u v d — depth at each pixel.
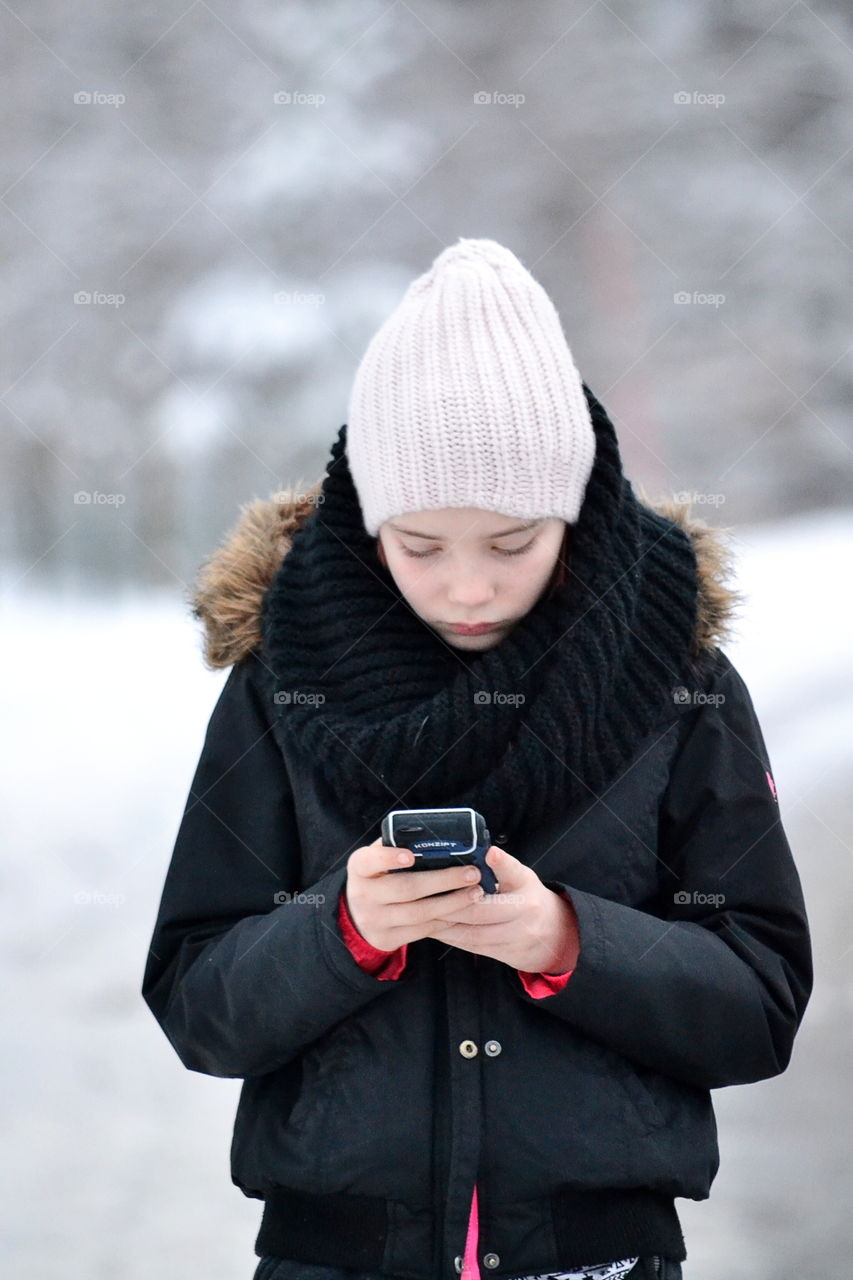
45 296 40.84
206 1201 6.29
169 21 42.34
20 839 13.38
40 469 40.53
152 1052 8.16
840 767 13.09
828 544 25.47
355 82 40.94
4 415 40.28
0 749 16.80
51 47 42.44
